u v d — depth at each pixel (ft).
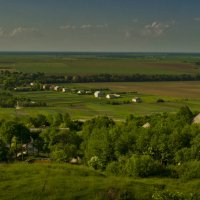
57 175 194.80
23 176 192.95
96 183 184.75
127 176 219.41
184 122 332.19
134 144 270.26
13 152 313.53
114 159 263.29
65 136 319.68
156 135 273.33
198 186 199.93
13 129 317.22
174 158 257.75
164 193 162.20
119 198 173.58
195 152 250.37
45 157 314.14
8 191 175.52
